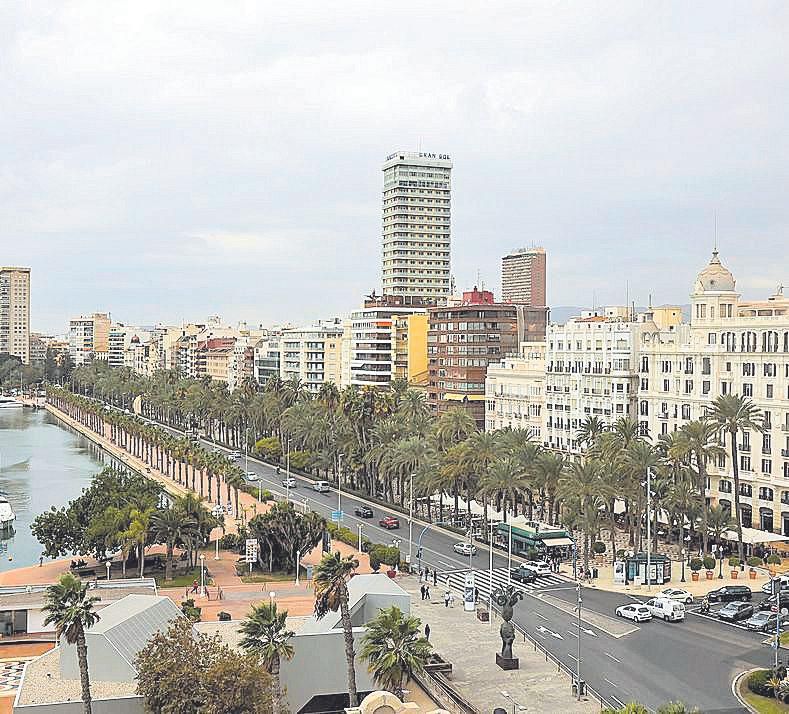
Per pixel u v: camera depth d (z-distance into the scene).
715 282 169.62
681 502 132.12
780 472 147.62
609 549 148.38
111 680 78.00
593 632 103.75
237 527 168.88
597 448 152.75
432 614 112.19
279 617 77.69
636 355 179.75
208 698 69.50
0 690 83.56
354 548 151.12
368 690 85.00
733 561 134.38
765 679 84.06
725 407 139.38
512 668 91.06
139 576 135.25
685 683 86.56
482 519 164.88
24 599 108.06
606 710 60.56
